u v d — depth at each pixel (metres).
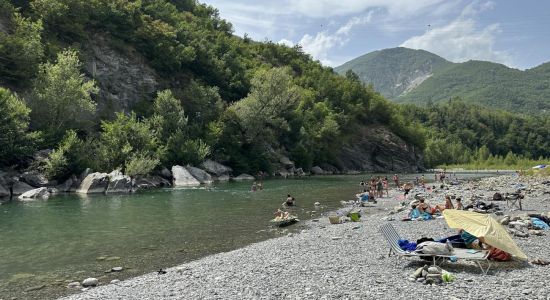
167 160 68.00
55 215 32.06
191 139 76.50
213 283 13.77
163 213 33.44
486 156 192.75
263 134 92.62
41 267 17.47
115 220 29.84
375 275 13.96
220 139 84.81
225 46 133.12
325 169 120.44
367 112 150.12
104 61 83.06
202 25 144.50
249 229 26.72
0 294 13.88
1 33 61.09
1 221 29.12
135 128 63.09
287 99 97.12
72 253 19.95
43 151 52.78
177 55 99.38
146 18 99.81
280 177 88.50
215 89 94.19
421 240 16.25
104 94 78.88
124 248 21.14
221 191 53.41
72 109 60.53
